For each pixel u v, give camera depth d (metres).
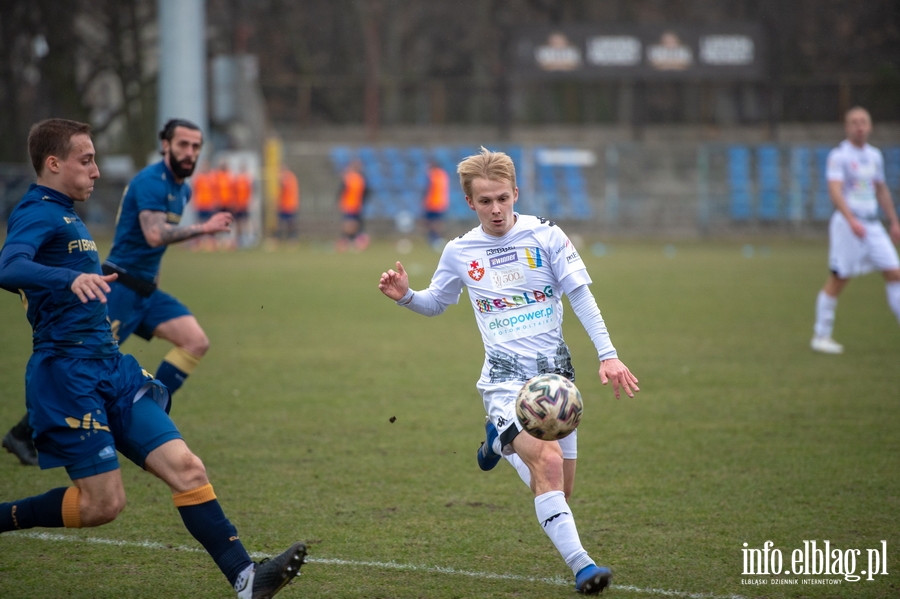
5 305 52.03
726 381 31.48
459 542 16.53
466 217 127.50
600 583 13.55
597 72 125.81
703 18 167.38
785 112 143.75
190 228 22.86
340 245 103.50
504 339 15.02
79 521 13.73
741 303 53.88
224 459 22.05
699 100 151.12
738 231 126.81
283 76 164.50
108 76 155.50
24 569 15.27
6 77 132.62
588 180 132.62
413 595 14.17
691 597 14.09
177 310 24.38
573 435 15.18
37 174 14.29
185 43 98.19
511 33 126.88
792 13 158.88
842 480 20.23
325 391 30.02
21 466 21.59
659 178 131.88
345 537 16.80
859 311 50.44
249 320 46.72
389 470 21.20
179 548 16.30
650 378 32.09
